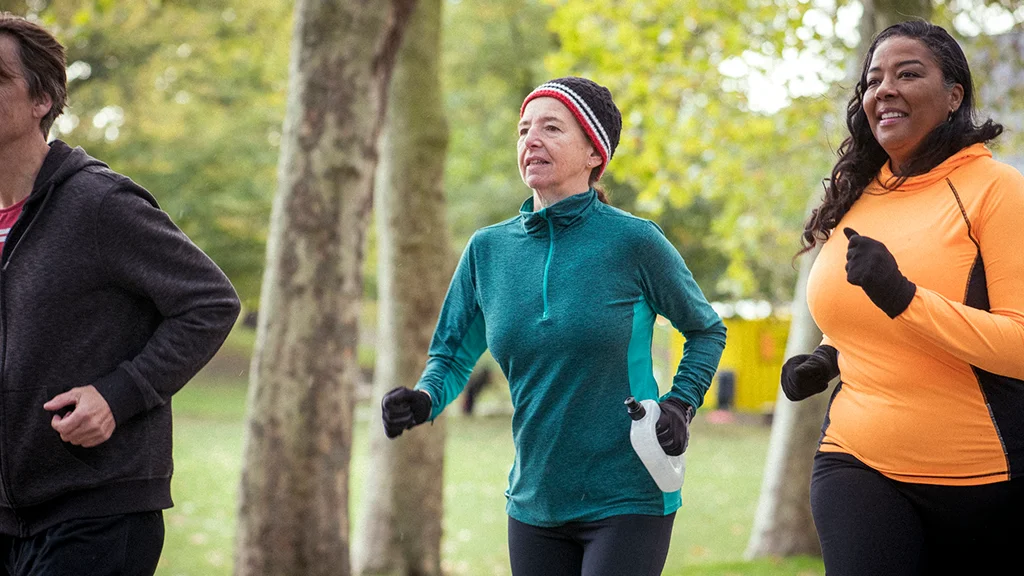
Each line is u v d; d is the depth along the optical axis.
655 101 14.49
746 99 14.11
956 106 3.66
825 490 3.73
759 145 14.69
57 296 3.42
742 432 31.64
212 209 28.97
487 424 33.62
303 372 8.03
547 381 3.75
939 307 3.37
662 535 3.77
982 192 3.54
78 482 3.41
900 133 3.65
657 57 14.36
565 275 3.76
